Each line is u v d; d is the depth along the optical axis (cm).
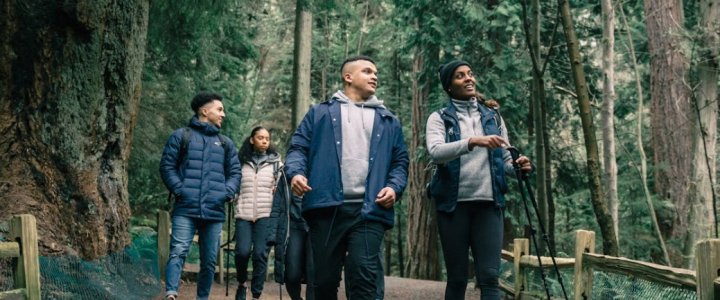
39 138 619
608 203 921
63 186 622
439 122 446
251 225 689
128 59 686
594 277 497
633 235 1237
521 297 672
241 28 1420
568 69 1552
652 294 415
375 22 2241
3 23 609
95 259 621
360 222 362
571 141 1688
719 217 1233
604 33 930
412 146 1753
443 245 440
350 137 371
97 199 643
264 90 2431
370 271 358
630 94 1521
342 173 365
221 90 1453
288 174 370
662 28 1268
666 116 1266
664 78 1269
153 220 1384
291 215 596
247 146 701
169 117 1213
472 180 430
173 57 1202
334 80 2567
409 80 2294
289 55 2408
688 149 1247
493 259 428
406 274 1791
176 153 580
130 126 702
